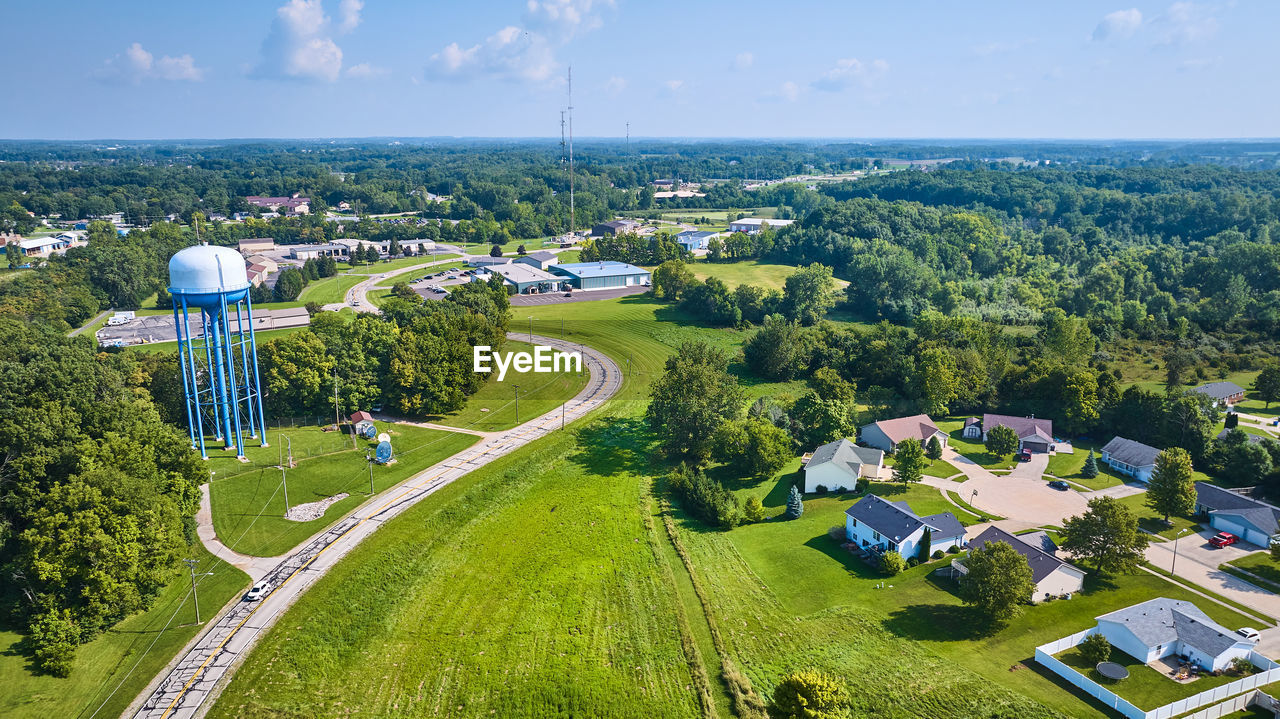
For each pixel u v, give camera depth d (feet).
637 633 220.64
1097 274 597.93
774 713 169.17
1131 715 178.91
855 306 623.77
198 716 184.75
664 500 308.60
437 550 263.49
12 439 240.32
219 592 233.96
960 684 192.54
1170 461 279.69
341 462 326.85
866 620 224.12
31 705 184.65
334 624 221.66
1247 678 188.65
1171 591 237.66
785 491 318.86
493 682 199.41
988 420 372.38
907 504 296.71
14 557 219.20
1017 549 245.86
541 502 301.84
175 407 347.56
